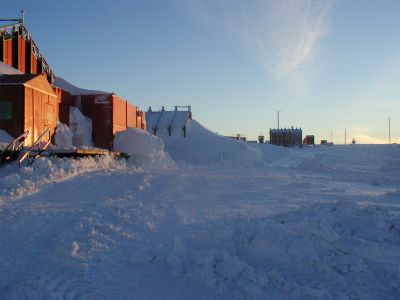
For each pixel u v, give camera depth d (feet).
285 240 25.09
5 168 54.65
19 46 89.51
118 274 23.26
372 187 69.87
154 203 41.45
